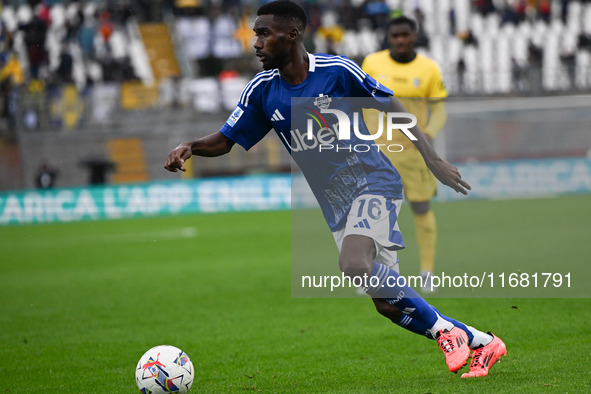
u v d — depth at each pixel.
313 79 13.20
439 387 13.07
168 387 12.71
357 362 15.84
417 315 13.16
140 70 76.00
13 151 63.84
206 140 13.89
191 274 31.36
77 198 61.28
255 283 28.42
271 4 13.02
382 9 79.38
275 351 17.39
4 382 15.30
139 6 81.19
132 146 65.06
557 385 12.74
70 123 64.69
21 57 72.81
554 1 84.19
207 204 62.53
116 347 18.58
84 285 29.48
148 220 57.94
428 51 75.62
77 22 76.31
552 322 18.97
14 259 38.44
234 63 77.94
